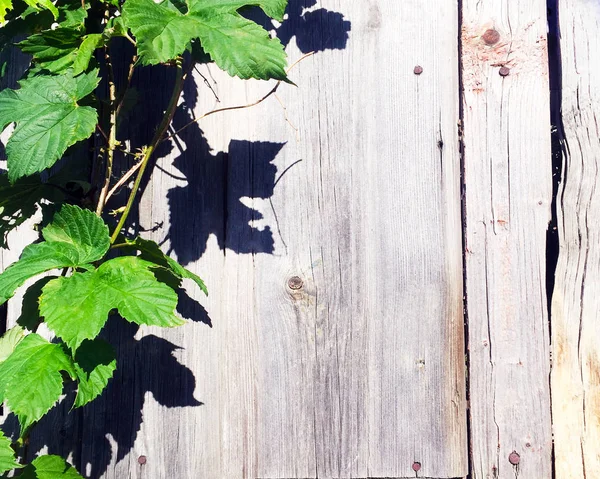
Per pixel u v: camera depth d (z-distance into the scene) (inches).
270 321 36.7
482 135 36.8
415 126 37.1
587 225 36.1
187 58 37.4
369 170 37.0
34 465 32.4
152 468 36.4
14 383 29.7
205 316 36.8
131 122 37.3
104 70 36.8
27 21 33.7
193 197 37.1
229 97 37.4
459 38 37.4
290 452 36.4
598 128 36.2
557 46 37.0
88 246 31.9
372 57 37.4
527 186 36.6
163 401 36.6
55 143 31.0
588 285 35.9
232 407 36.6
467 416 36.4
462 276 36.7
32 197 34.7
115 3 32.9
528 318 36.2
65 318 29.1
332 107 37.3
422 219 36.9
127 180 35.5
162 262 33.6
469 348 36.2
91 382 30.8
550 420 35.8
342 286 36.8
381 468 36.2
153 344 36.8
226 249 37.0
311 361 36.6
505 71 36.9
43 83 32.2
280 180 37.1
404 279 36.7
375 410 36.4
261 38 30.8
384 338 36.6
